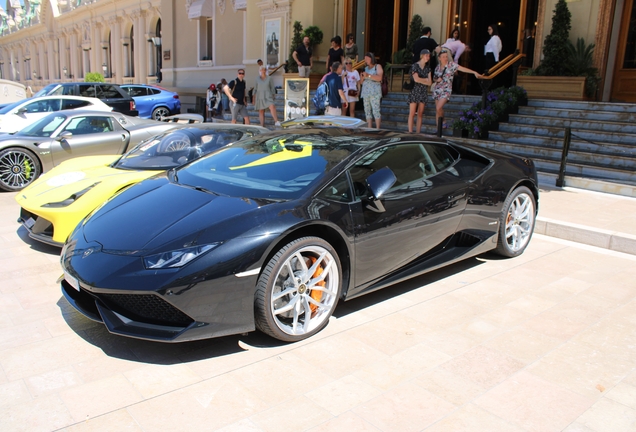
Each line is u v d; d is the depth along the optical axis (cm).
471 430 248
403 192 391
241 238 304
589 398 276
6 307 380
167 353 316
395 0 1462
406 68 1375
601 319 372
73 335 338
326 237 347
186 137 604
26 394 272
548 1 1100
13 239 539
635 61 1046
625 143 837
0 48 6278
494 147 935
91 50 3816
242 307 304
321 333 344
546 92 1066
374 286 379
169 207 346
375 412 261
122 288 291
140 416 255
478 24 1409
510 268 477
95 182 506
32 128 825
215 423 251
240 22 1989
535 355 320
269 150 415
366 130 443
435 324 360
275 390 279
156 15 2891
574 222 587
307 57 1386
